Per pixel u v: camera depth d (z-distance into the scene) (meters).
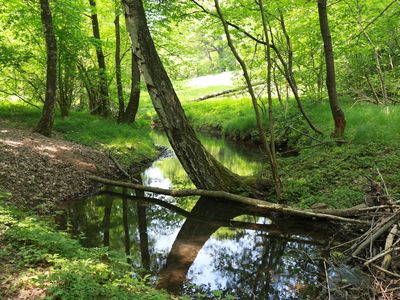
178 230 8.73
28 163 9.94
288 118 16.28
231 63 18.38
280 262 7.02
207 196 10.05
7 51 14.62
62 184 9.94
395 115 12.55
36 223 6.58
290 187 9.67
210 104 28.58
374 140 11.28
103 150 13.58
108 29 21.23
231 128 21.28
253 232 8.52
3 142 10.66
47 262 5.13
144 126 20.62
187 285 6.13
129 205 10.34
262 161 15.21
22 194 8.59
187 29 17.59
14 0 14.50
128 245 7.75
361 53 16.94
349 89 17.66
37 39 16.05
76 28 15.51
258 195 9.80
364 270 5.88
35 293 4.31
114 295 4.34
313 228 8.36
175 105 9.27
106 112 19.97
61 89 16.67
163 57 19.47
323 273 6.16
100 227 8.62
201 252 7.55
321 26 11.41
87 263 5.04
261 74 17.97
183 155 9.55
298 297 5.71
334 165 10.33
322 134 13.32
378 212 6.75
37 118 15.06
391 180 8.60
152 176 13.39
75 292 4.16
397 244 5.85
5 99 19.19
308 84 18.16
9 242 5.54
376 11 14.17
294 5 12.39
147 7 11.86
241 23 13.03
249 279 6.37
